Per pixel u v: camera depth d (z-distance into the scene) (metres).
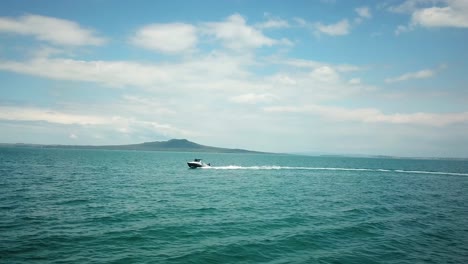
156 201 31.70
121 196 34.38
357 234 20.50
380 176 75.12
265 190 43.09
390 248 17.77
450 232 21.62
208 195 36.97
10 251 15.62
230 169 88.69
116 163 105.38
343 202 33.72
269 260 15.49
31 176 52.78
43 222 21.67
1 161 89.56
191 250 16.47
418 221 24.91
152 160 144.62
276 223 22.97
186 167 95.81
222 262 15.03
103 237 18.42
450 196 41.81
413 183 59.59
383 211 28.86
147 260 14.93
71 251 15.89
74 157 142.75
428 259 16.16
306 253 16.62
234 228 21.23
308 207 30.09
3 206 26.78
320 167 114.81
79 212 25.27
